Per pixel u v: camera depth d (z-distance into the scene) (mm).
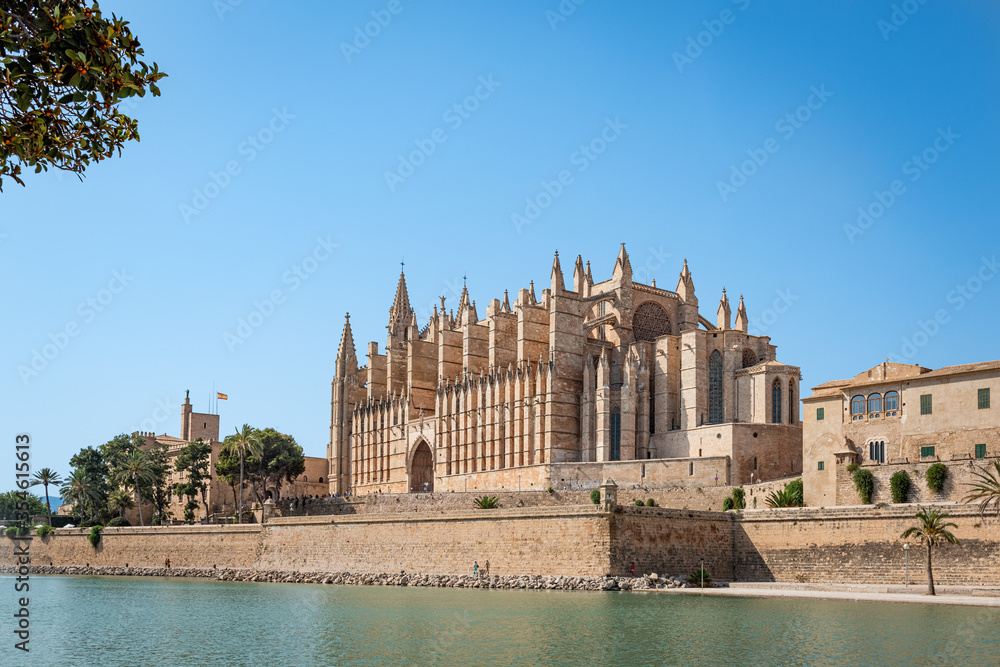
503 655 56312
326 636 65312
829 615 69312
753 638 60000
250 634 67188
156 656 59125
